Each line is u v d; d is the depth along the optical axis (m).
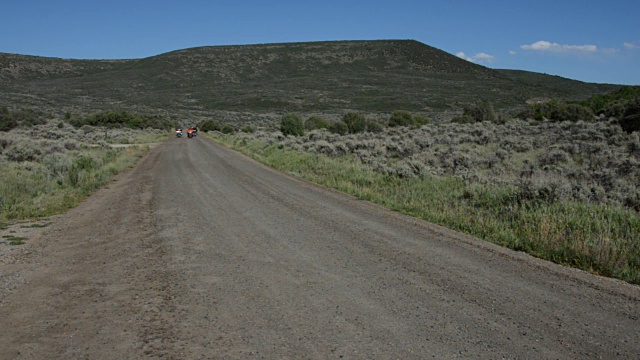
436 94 164.38
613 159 19.75
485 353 4.43
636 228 9.20
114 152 30.80
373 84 190.25
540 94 167.25
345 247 8.41
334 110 138.38
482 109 63.69
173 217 11.11
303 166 23.78
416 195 14.35
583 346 4.59
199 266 7.20
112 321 5.14
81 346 4.55
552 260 7.84
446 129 42.91
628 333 4.91
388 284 6.40
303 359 4.29
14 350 4.46
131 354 4.39
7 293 6.01
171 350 4.46
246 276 6.72
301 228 9.97
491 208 12.09
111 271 6.95
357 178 18.31
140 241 8.80
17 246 8.41
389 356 4.35
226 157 32.06
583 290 6.25
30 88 168.75
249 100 159.88
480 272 6.98
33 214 11.34
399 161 22.67
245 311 5.43
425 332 4.88
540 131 36.62
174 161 28.45
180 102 160.00
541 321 5.19
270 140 44.59
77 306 5.57
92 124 88.69
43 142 30.23
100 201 13.69
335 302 5.72
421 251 8.16
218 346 4.55
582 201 11.95
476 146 29.69
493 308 5.56
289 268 7.12
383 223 10.60
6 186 14.12
